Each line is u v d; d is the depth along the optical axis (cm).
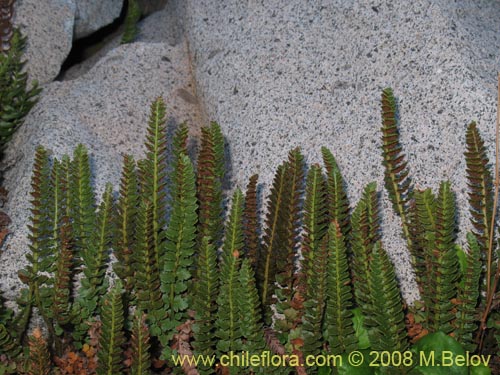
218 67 101
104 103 102
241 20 103
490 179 77
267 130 93
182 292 81
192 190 78
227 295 75
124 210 80
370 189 78
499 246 79
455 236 83
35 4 114
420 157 86
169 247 79
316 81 94
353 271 78
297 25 99
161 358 80
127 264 81
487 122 85
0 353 80
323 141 91
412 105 88
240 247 78
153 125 81
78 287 84
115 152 97
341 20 96
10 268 84
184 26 112
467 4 95
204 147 80
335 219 74
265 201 90
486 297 77
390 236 85
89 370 80
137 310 78
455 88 87
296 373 79
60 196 82
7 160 102
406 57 91
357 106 91
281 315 84
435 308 77
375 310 73
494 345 79
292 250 81
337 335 76
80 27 122
